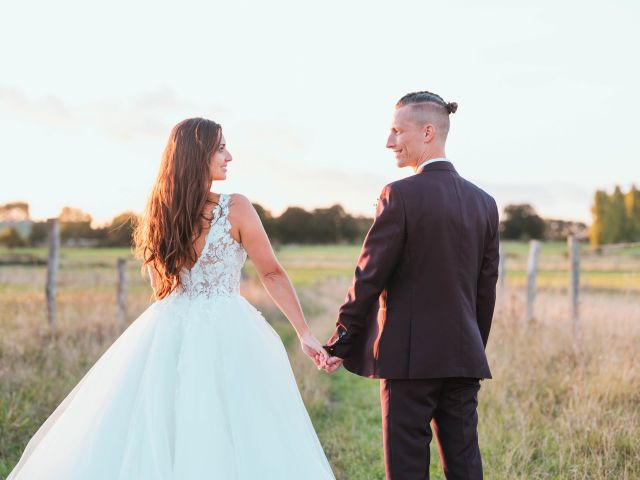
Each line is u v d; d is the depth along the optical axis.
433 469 4.15
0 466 3.91
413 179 2.92
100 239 29.48
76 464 2.71
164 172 2.96
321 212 56.09
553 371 5.84
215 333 2.89
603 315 7.83
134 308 10.91
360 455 4.38
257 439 2.77
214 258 2.95
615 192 49.00
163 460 2.63
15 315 8.86
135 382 2.86
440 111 3.01
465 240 2.89
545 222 54.88
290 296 3.08
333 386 6.68
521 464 3.89
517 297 10.23
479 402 5.12
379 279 2.85
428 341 2.84
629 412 4.61
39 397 5.11
